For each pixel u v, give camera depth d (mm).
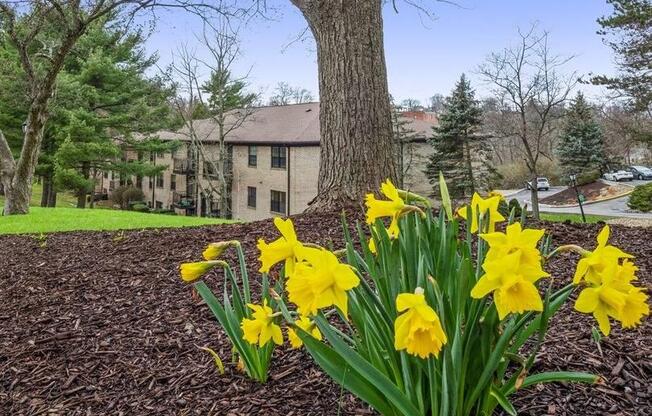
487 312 1342
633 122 17000
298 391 1824
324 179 5188
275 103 29422
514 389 1366
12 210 9820
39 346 2471
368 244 1747
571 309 2393
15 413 1871
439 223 1529
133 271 3707
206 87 20406
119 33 18531
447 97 21906
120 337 2506
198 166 23625
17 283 3658
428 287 1379
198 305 2850
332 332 1310
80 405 1892
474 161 22000
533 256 1115
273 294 1520
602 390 1677
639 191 21406
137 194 31234
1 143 9891
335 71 5082
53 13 9586
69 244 5180
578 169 29422
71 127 17406
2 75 15445
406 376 1337
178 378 2021
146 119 19438
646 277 2805
